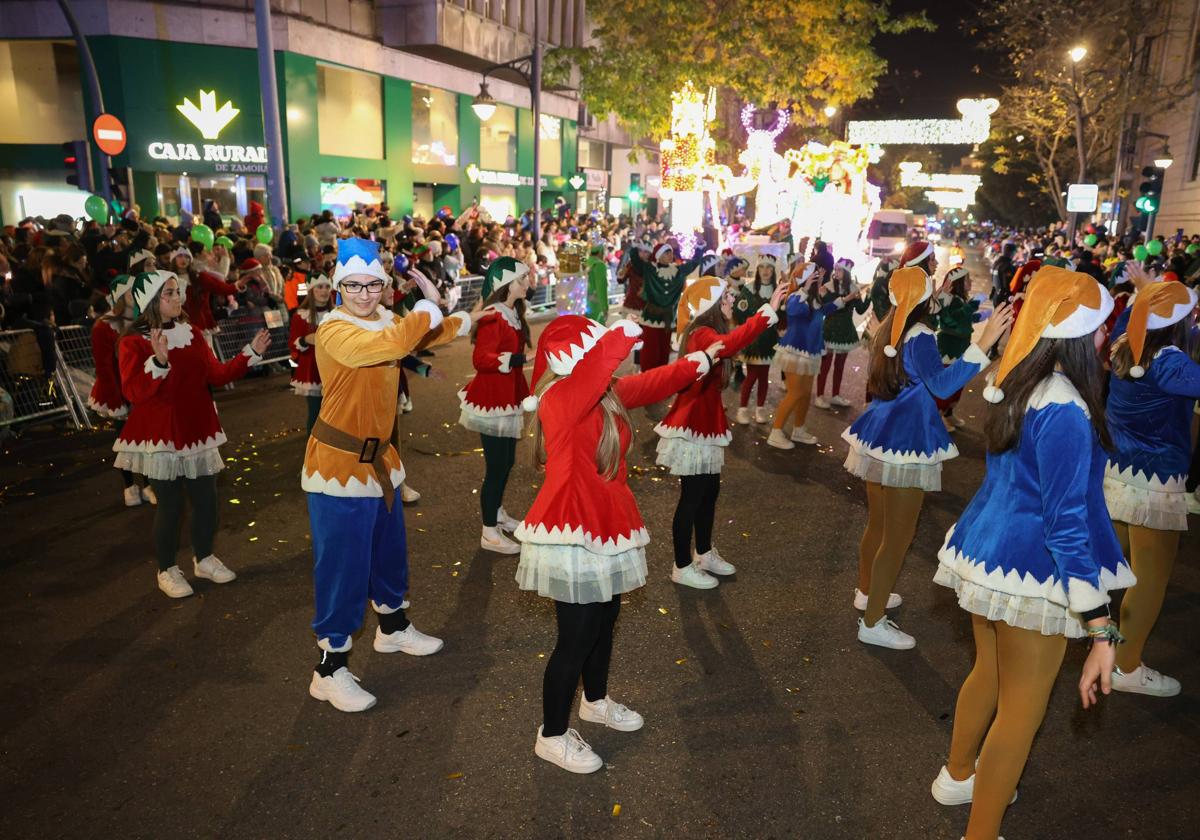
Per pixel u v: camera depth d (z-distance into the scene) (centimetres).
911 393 431
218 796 343
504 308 561
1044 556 270
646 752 374
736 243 2250
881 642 467
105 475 752
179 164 2122
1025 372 270
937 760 371
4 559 571
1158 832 329
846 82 2416
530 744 379
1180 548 610
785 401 852
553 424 337
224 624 484
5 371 861
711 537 592
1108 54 2811
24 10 2031
